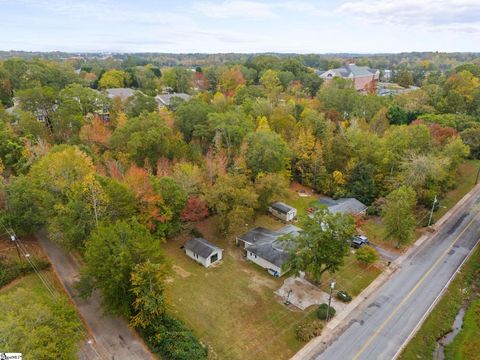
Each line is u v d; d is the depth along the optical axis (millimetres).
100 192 35312
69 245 35406
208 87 120938
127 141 51812
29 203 37656
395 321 32188
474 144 69812
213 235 45531
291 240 34906
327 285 36719
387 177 54938
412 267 40500
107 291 27812
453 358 28781
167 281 36250
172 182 41969
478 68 127625
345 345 29297
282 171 54375
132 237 29188
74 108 62062
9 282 34312
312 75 114062
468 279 38781
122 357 26859
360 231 48156
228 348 28422
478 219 52031
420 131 57219
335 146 60562
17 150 50438
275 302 33969
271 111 70625
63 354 21688
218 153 52375
